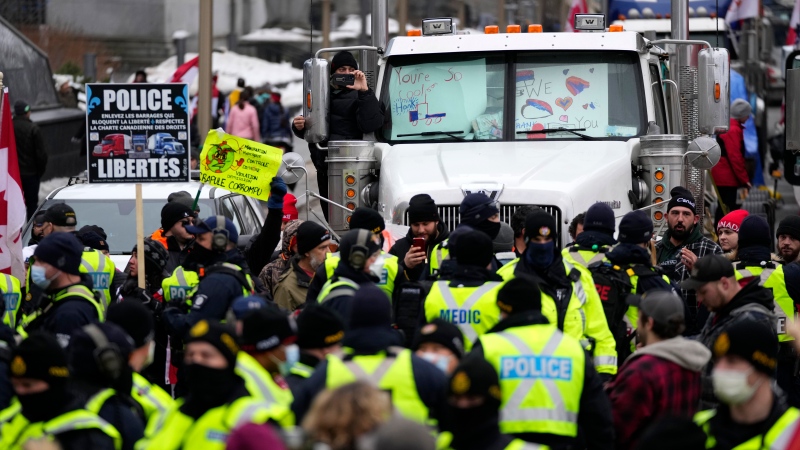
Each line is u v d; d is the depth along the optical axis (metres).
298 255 27.62
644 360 18.83
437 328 18.06
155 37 103.25
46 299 22.08
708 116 31.97
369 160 32.38
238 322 18.67
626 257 24.06
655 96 34.81
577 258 24.89
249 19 113.44
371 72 35.28
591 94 33.12
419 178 30.12
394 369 16.67
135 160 31.25
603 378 22.27
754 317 21.28
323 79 33.16
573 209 28.91
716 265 21.61
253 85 99.56
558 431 17.73
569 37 33.53
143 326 18.34
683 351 18.78
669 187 31.16
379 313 17.00
